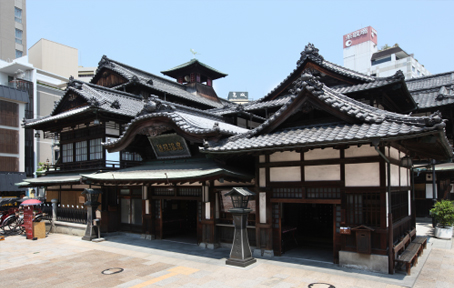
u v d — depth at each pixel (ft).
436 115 26.37
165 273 34.12
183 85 109.70
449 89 67.77
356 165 33.73
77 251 45.93
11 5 199.21
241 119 69.92
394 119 30.83
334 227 35.73
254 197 41.11
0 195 110.52
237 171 40.63
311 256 40.04
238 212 36.14
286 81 62.85
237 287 29.22
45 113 152.76
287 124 39.19
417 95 70.59
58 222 66.28
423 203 72.84
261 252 39.86
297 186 37.45
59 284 31.40
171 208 57.47
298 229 54.29
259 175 40.68
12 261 40.75
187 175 39.11
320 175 36.06
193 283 30.63
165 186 51.24
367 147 33.09
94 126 65.72
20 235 61.41
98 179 47.70
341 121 35.32
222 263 37.45
